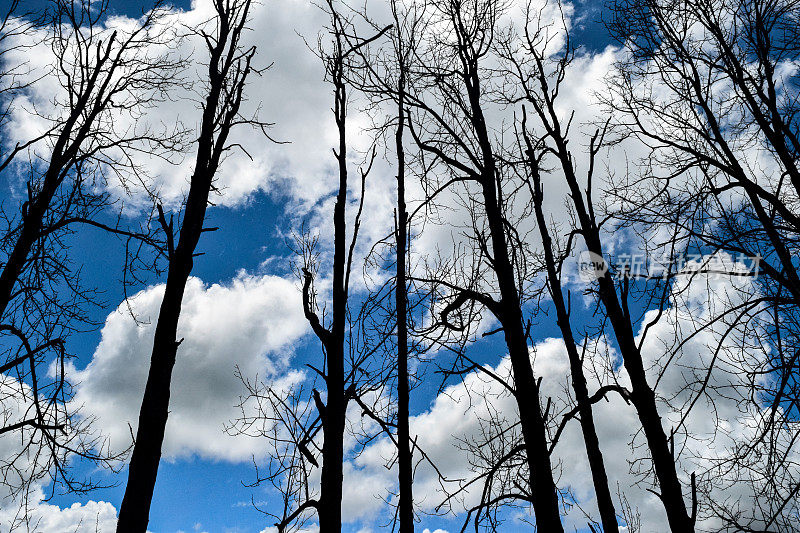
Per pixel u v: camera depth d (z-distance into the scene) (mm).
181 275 7152
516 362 7020
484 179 8312
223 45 9148
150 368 6562
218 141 8391
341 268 7574
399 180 8648
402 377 7508
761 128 8234
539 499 6324
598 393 7898
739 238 7230
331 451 6535
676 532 6730
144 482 5910
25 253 8773
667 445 7184
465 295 7527
